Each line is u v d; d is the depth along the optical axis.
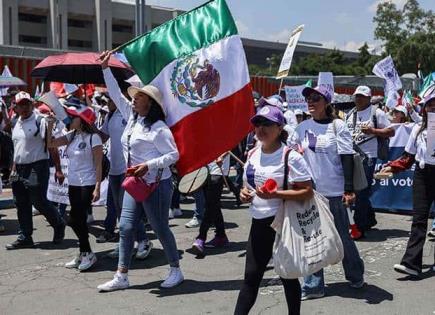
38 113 8.36
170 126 6.15
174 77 6.14
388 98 13.15
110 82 6.35
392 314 5.25
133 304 5.60
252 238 4.44
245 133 6.09
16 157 7.97
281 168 4.32
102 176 6.85
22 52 16.80
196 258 7.32
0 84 13.27
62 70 9.63
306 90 5.69
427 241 8.17
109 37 81.75
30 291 6.09
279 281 6.22
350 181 5.52
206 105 6.08
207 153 6.10
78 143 6.62
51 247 8.04
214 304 5.57
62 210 9.41
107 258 7.36
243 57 6.15
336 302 5.57
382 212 10.51
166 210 5.95
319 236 4.33
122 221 6.00
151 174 5.77
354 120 8.38
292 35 8.76
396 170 6.55
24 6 75.44
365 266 6.84
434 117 6.14
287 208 4.32
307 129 5.68
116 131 7.43
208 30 6.16
